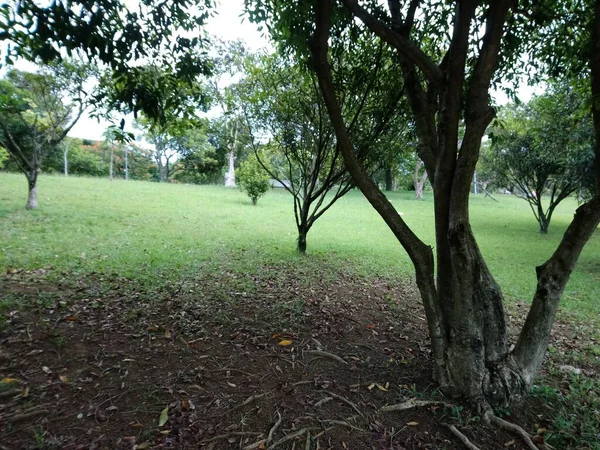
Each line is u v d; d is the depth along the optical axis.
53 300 4.10
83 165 30.47
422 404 2.73
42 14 2.95
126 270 5.63
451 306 2.78
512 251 10.15
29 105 10.09
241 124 7.83
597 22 2.56
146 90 3.87
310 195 7.73
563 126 9.23
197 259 6.81
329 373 3.18
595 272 8.30
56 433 2.19
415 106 3.24
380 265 7.82
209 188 22.98
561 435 2.56
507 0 2.44
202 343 3.50
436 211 2.77
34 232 7.60
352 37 4.41
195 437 2.28
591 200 2.46
